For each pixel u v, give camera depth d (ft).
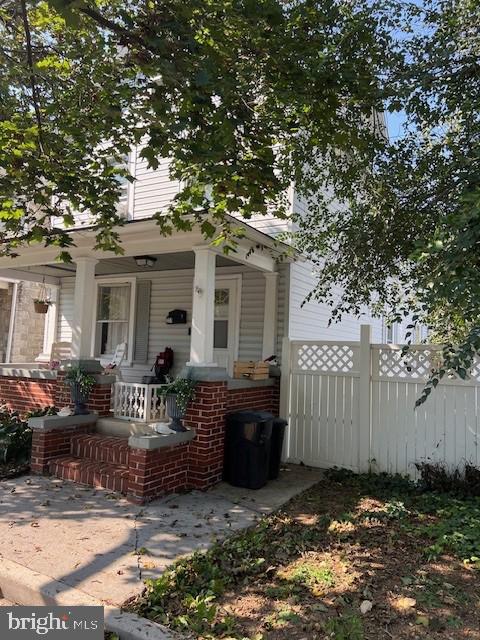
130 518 15.52
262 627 9.43
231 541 13.83
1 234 16.66
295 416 23.86
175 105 12.47
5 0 14.96
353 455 22.08
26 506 16.46
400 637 9.14
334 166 18.70
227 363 28.71
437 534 14.05
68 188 14.03
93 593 10.55
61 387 23.49
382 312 20.34
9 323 45.80
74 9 9.55
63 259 15.76
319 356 23.49
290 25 12.04
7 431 22.44
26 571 11.50
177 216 15.66
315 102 13.12
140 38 10.62
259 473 19.24
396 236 17.33
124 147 14.66
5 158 13.30
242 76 12.05
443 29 14.26
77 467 19.39
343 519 15.60
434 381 9.07
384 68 14.44
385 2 14.07
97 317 34.53
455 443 19.63
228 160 12.21
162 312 32.07
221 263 28.09
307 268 28.55
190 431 19.16
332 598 10.55
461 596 10.66
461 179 13.80
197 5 10.22
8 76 15.75
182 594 10.70
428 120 15.49
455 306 9.57
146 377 28.25
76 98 14.78
